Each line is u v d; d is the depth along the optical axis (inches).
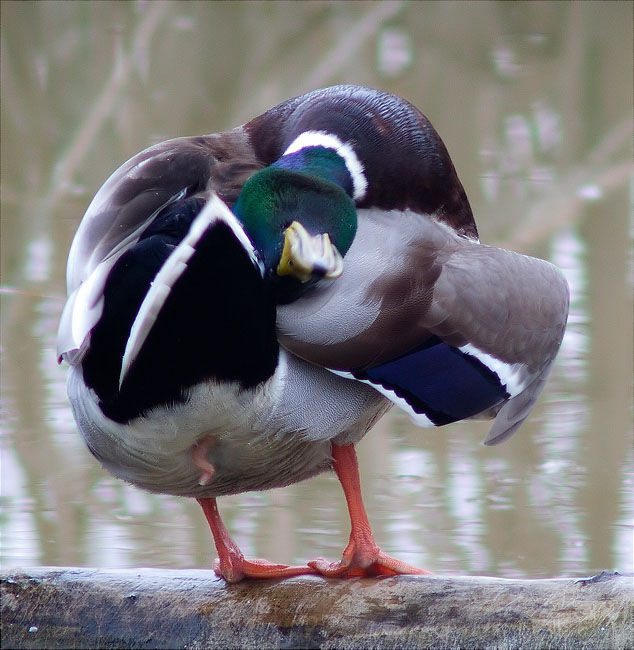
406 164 314.5
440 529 428.5
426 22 1128.2
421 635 288.7
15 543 418.3
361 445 497.0
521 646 283.9
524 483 460.1
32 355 559.8
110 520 435.5
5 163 871.1
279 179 261.0
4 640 301.3
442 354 283.6
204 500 312.7
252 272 250.1
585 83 1055.6
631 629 279.6
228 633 295.7
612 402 524.1
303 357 268.8
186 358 252.4
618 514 436.1
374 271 275.6
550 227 754.8
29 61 1046.4
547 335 303.9
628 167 856.9
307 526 429.1
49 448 482.3
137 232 262.4
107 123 942.4
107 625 299.6
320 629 293.4
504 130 956.6
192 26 1092.5
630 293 636.7
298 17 1111.0
